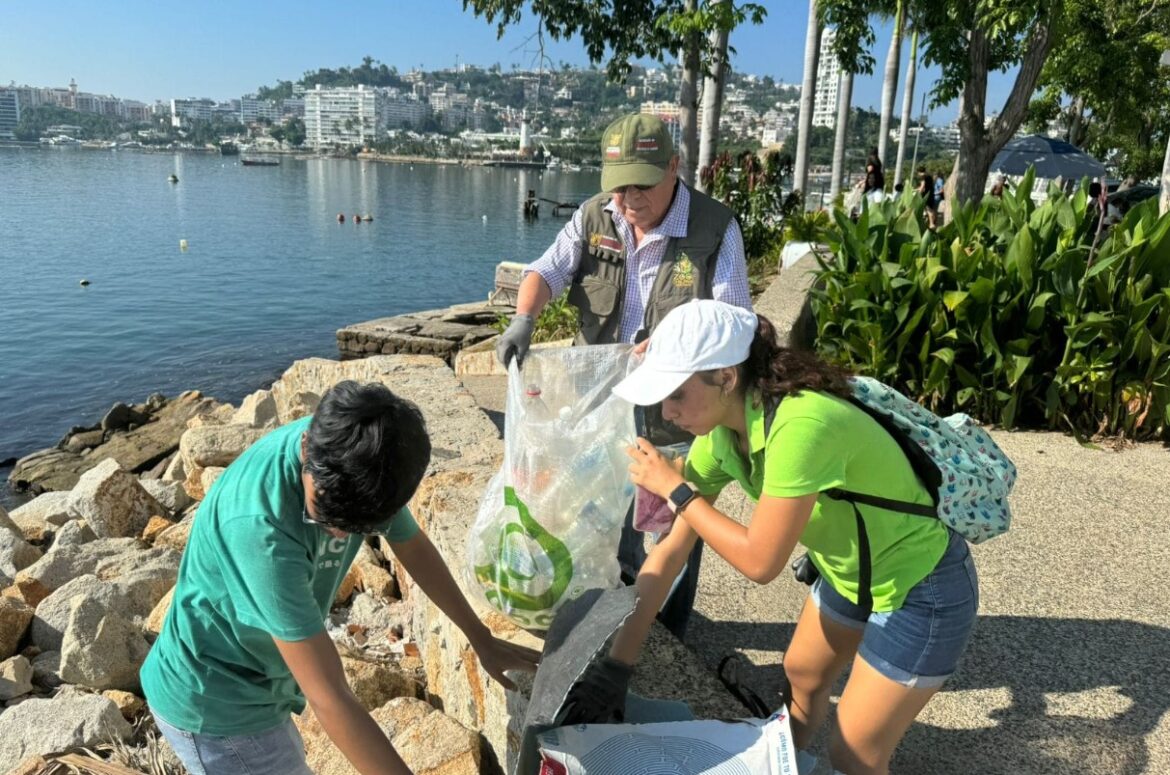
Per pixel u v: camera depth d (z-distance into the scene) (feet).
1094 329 16.89
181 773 10.53
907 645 6.52
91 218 172.14
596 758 6.12
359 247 138.10
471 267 120.16
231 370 64.49
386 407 5.28
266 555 5.64
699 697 7.92
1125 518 14.03
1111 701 9.63
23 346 70.74
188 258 121.70
